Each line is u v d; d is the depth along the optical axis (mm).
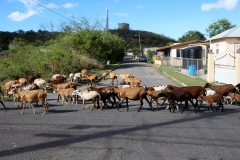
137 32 152750
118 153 6051
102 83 23141
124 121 9250
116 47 52656
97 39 39188
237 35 25203
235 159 5672
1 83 21344
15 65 23734
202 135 7402
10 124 8914
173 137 7234
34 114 10711
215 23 53094
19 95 10852
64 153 6082
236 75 16531
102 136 7395
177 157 5797
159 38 148375
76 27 40094
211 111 11062
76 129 8180
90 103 13484
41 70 24125
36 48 29094
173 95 10773
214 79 20047
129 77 19469
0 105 13023
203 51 37594
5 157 5879
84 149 6336
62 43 36781
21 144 6762
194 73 26281
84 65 33219
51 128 8328
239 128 8133
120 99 12250
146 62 60656
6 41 65375
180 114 10484
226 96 12844
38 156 5918
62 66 25688
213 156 5840
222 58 21125
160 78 25625
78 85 21953
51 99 14977
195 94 11391
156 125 8594
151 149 6301
